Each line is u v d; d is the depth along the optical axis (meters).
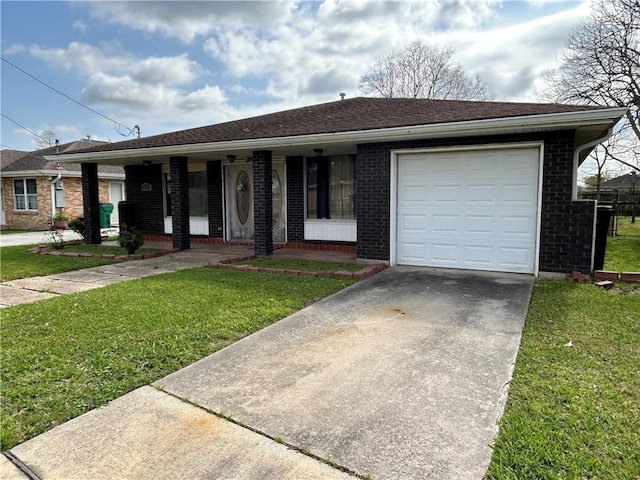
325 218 10.56
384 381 3.17
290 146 8.59
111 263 9.11
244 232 12.27
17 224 20.59
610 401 2.78
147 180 13.45
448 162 7.47
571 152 6.42
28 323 4.66
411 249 7.96
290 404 2.85
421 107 8.97
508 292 5.83
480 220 7.31
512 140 6.79
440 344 3.92
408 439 2.41
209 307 5.20
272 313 4.94
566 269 6.60
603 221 6.72
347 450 2.32
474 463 2.19
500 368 3.35
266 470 2.17
